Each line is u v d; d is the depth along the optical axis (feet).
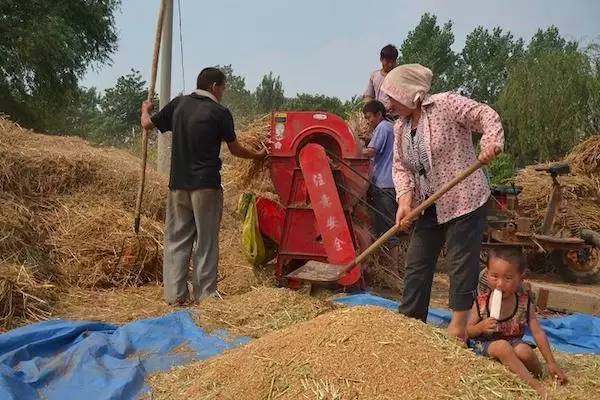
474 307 12.89
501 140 11.73
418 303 13.66
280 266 21.49
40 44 64.34
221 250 25.12
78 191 23.08
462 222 12.73
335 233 19.99
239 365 11.00
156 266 21.52
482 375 10.09
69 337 14.51
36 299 17.21
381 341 10.40
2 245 18.93
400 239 23.29
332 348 10.37
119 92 179.32
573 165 34.88
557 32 144.36
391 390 9.55
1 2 63.52
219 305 16.65
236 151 19.88
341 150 20.93
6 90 68.39
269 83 182.29
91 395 11.78
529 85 72.90
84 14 71.67
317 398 9.49
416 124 13.14
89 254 20.80
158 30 19.58
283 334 11.45
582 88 70.90
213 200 18.71
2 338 13.92
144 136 20.16
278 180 21.33
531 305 12.57
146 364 13.38
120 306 18.51
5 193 21.24
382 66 27.71
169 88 31.42
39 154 23.07
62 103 72.74
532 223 27.73
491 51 138.00
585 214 31.07
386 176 22.53
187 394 10.96
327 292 20.16
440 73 135.13
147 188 24.57
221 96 19.47
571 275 28.58
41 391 11.96
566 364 13.67
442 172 12.85
